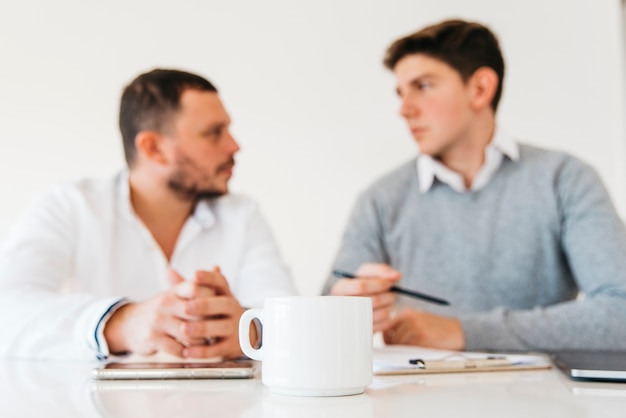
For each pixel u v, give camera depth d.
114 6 2.08
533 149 1.62
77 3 2.09
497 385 0.64
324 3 2.00
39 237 1.29
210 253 1.43
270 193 1.98
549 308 1.21
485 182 1.62
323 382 0.56
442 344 1.14
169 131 1.42
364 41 1.96
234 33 2.04
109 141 2.05
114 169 2.04
